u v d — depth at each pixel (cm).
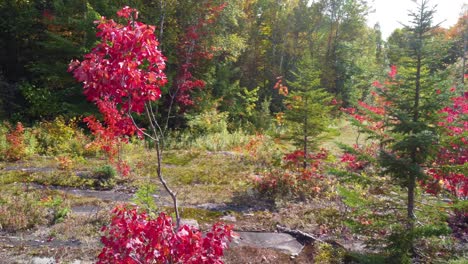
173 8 1681
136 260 297
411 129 522
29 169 1003
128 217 320
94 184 916
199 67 1830
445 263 523
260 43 2825
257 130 1942
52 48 1560
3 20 1688
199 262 289
